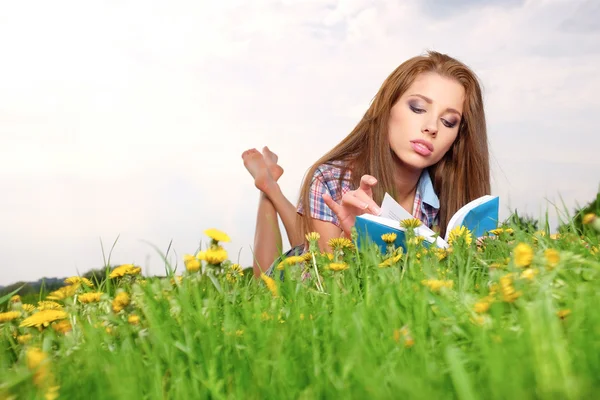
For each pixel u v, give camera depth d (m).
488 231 2.54
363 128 3.73
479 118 3.81
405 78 3.57
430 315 1.30
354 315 1.25
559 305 1.31
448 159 3.87
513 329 1.14
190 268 1.71
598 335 1.04
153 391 1.04
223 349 1.25
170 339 1.28
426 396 0.85
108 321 1.62
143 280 1.91
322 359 1.16
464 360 1.04
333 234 3.54
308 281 2.08
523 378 0.88
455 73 3.64
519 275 1.42
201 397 1.06
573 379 0.85
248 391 1.03
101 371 1.16
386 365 1.03
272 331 1.32
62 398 1.07
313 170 3.70
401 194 3.80
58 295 1.83
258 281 2.23
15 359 1.52
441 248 2.20
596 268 1.43
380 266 1.94
